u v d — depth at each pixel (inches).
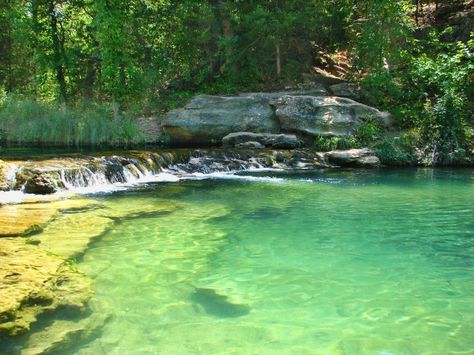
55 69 805.9
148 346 138.2
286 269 209.6
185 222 290.5
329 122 645.9
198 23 797.2
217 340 142.8
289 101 677.9
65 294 166.9
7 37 949.2
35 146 633.6
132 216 301.6
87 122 677.3
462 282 194.7
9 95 740.7
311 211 325.4
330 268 210.8
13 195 344.5
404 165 595.8
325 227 281.9
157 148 636.1
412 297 178.7
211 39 796.6
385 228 281.4
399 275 203.0
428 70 689.6
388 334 148.1
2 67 989.2
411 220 301.6
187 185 428.1
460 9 882.1
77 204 322.0
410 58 729.6
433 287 189.2
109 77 727.7
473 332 149.6
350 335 147.0
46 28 781.9
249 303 171.8
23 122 679.1
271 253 232.2
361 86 760.3
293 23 756.6
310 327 152.7
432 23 894.4
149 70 763.4
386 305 171.2
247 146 624.7
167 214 309.7
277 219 302.0
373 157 588.7
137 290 182.2
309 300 175.2
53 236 245.9
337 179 476.1
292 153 591.5
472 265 215.9
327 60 878.4
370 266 214.4
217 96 724.0
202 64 823.7
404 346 140.3
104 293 178.1
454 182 460.8
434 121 637.3
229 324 154.1
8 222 259.0
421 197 379.2
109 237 255.1
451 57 692.7
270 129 678.5
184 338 143.6
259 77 821.9
